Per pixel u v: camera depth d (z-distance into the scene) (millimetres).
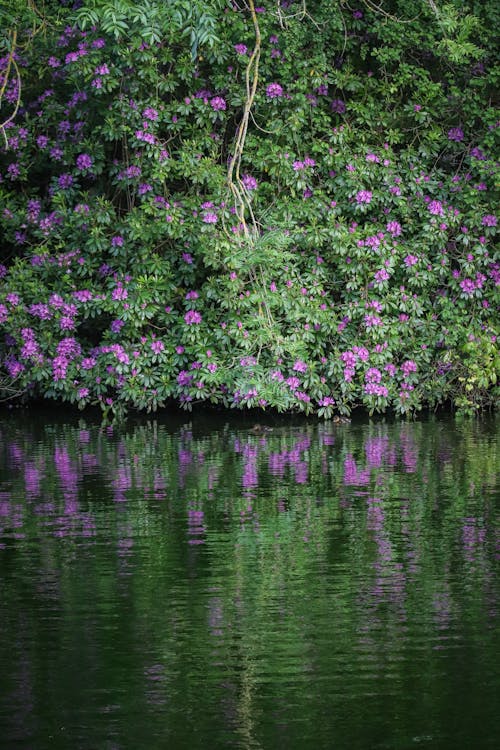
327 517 9953
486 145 17078
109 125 15836
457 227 16953
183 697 6105
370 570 8352
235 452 13391
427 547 8953
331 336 16688
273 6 16094
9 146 16484
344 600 7656
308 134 16562
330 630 7082
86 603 7625
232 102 16031
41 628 7152
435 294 17172
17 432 15109
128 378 16266
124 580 8125
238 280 15734
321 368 16531
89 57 15633
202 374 16016
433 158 17266
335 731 5711
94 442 14227
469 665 6512
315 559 8641
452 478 11602
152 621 7262
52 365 16344
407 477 11695
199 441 14305
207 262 15703
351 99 16797
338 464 12492
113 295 16016
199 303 16219
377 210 16844
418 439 14352
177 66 15938
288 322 16625
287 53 16078
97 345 17438
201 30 13023
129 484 11430
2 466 12453
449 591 7836
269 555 8758
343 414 16562
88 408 17406
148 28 13172
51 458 12984
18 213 16641
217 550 8898
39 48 16859
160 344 16266
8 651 6770
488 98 17250
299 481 11539
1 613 7430
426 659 6605
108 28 13047
